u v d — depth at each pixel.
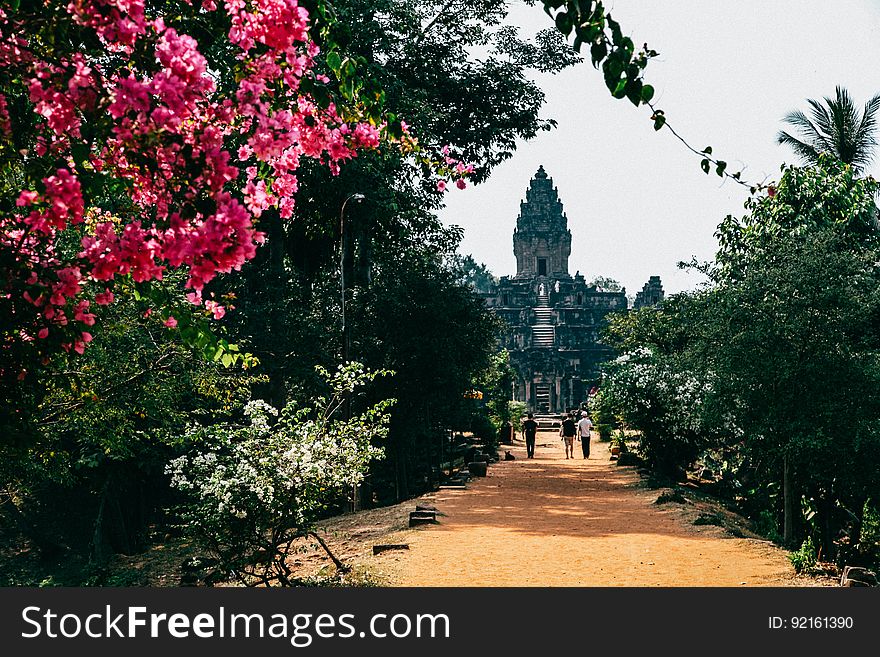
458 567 12.17
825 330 15.55
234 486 11.14
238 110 4.73
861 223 21.34
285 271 26.86
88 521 25.67
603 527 16.36
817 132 27.62
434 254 31.48
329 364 23.38
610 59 4.69
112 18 4.29
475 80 30.98
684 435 26.64
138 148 4.12
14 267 4.84
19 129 4.85
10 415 5.37
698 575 11.52
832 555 16.67
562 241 100.62
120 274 5.02
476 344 25.39
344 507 24.12
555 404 90.00
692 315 18.31
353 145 5.73
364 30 22.97
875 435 14.94
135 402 14.50
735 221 22.08
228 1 4.70
